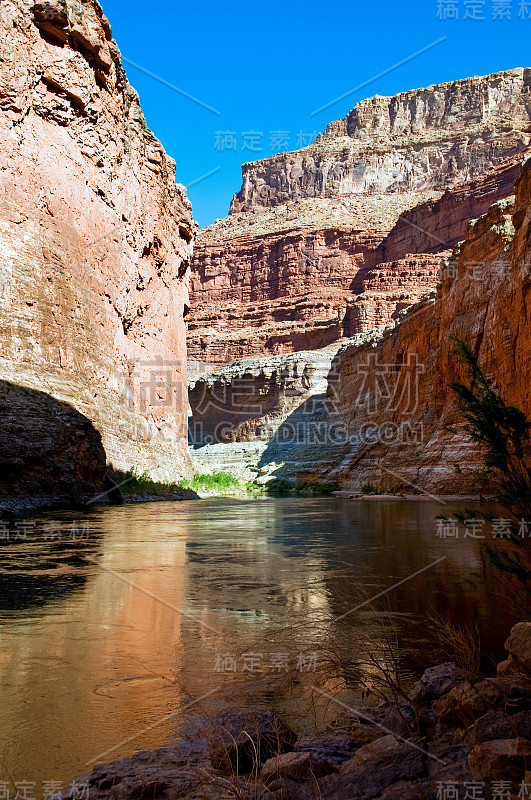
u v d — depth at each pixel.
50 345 24.58
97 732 3.78
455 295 42.25
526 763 2.88
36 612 6.64
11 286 22.92
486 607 6.61
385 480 43.03
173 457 40.41
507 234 37.56
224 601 7.18
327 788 2.99
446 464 37.19
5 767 3.36
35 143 24.70
